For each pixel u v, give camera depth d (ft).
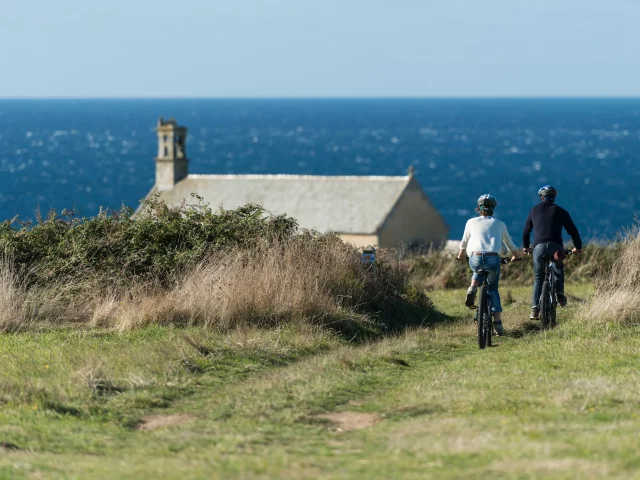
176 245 112.88
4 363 75.82
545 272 97.09
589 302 106.52
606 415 54.85
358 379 71.20
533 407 58.18
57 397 64.39
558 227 96.48
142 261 110.01
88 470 45.27
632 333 90.17
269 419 58.85
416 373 75.56
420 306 112.98
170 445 52.60
